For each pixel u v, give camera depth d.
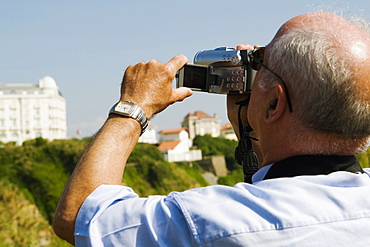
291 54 1.49
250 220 1.40
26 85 156.25
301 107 1.49
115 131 1.64
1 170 58.88
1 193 53.69
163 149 105.69
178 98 1.78
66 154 60.16
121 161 1.61
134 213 1.46
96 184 1.55
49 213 55.41
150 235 1.43
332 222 1.43
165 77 1.72
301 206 1.44
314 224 1.41
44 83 154.75
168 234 1.43
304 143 1.53
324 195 1.47
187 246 1.41
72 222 1.52
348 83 1.44
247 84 1.94
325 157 1.54
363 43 1.50
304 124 1.51
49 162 61.62
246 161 1.94
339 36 1.48
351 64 1.45
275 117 1.56
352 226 1.43
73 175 1.59
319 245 1.39
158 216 1.46
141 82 1.71
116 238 1.45
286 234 1.39
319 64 1.45
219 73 1.96
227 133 151.00
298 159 1.55
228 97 2.01
